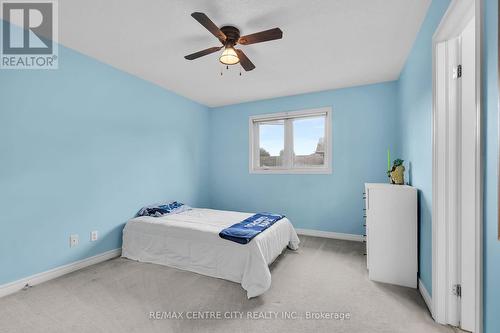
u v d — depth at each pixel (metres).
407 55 2.62
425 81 1.95
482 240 1.05
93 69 2.71
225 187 4.70
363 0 1.78
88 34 2.24
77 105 2.56
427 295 1.89
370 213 2.33
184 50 2.55
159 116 3.62
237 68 2.99
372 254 2.33
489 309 1.00
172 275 2.46
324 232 3.85
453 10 1.36
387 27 2.11
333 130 3.79
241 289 2.18
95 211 2.73
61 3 1.81
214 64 2.89
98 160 2.77
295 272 2.52
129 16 1.97
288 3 1.81
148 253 2.81
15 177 2.10
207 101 4.43
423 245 2.03
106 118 2.86
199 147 4.52
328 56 2.66
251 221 2.83
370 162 3.57
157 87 3.58
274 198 4.25
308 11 1.90
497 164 0.91
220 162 4.75
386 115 3.46
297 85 3.59
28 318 1.74
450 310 1.65
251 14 1.93
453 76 1.62
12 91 2.09
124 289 2.16
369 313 1.81
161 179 3.65
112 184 2.92
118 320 1.72
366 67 2.96
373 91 3.53
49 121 2.33
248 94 4.02
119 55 2.65
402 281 2.22
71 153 2.51
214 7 1.85
